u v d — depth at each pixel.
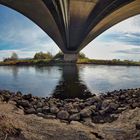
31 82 35.06
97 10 62.47
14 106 11.45
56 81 36.94
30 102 14.62
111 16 70.19
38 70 67.88
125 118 9.87
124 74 57.28
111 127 8.60
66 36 79.25
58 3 61.00
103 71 68.69
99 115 11.57
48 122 8.67
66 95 22.84
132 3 61.19
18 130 6.85
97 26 75.94
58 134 7.25
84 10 61.88
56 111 11.84
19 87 28.75
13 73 55.19
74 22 68.06
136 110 10.45
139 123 8.08
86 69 76.50
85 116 10.85
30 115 9.81
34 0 59.81
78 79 41.22
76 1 56.91
